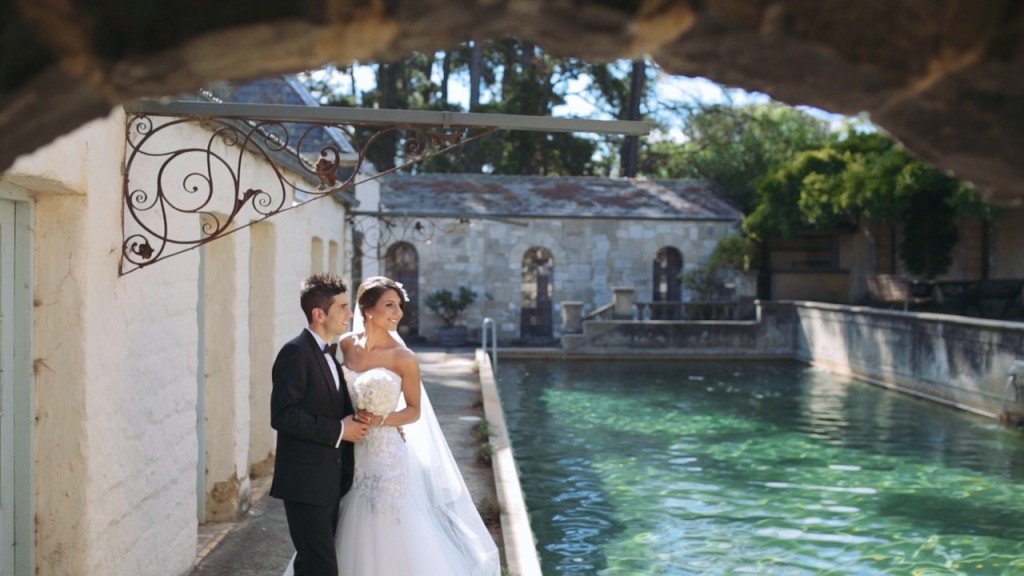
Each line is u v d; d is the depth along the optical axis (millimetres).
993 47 1020
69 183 4156
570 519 9062
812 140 34812
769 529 8734
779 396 18344
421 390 5074
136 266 4973
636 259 29250
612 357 25500
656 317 28719
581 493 10141
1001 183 1214
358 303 5160
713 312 27719
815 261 30547
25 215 4266
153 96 1215
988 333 15711
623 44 1151
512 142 36812
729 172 32000
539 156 38688
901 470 11477
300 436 4543
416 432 5328
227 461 7504
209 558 6473
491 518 7219
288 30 1095
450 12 1127
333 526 4836
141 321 5199
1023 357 14617
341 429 4582
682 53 1186
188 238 6172
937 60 1064
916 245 24234
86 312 4383
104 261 4621
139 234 4945
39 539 4387
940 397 17484
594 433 13930
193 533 6219
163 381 5586
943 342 17391
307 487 4535
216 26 1080
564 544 8219
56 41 1084
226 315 7547
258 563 6379
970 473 11297
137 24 1080
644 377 21406
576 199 30125
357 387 4770
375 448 4879
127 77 1143
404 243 28641
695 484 10633
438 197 29531
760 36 1103
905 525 8938
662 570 7496
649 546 8164
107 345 4668
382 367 5000
